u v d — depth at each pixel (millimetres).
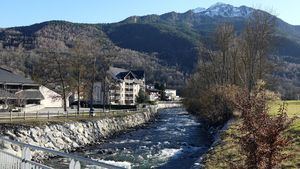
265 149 12719
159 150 40094
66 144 43531
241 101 14047
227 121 50094
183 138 51625
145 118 84562
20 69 119875
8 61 128125
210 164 21984
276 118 13164
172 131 62312
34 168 10695
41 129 42125
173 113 118312
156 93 178000
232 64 60281
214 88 56625
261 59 55312
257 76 54281
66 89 74188
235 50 59531
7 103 68312
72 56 72188
